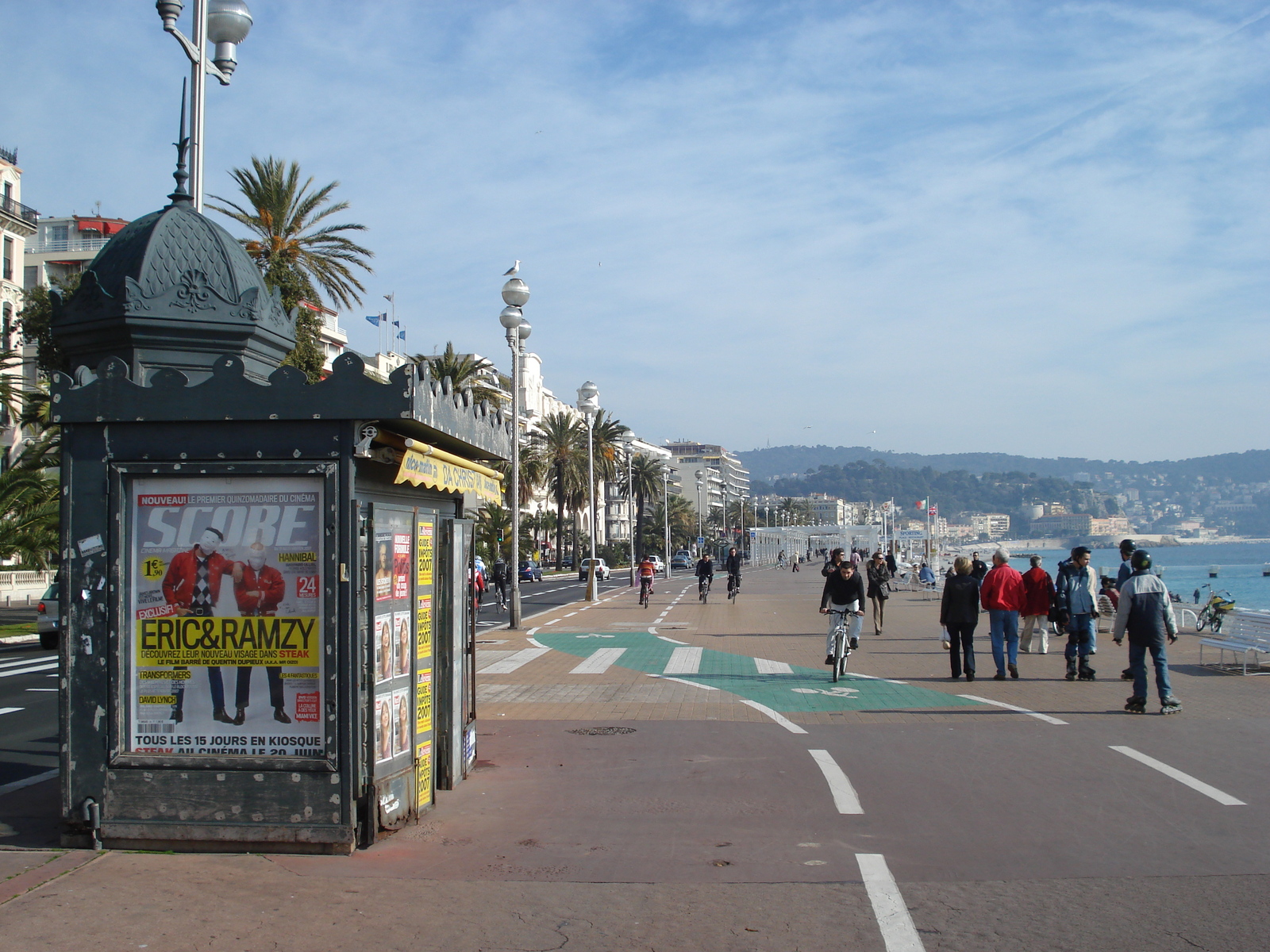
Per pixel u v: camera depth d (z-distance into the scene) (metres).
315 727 5.90
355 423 5.85
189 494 5.98
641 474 109.00
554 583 68.81
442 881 5.50
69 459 6.00
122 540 5.96
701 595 37.25
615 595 46.66
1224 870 5.69
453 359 48.78
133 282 6.39
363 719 6.03
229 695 5.94
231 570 5.95
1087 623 14.03
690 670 15.92
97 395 5.95
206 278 6.58
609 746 9.41
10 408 34.59
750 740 9.62
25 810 7.19
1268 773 8.07
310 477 5.89
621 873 5.66
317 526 5.91
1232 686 13.16
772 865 5.82
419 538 6.91
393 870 5.65
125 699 5.97
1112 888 5.40
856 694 12.82
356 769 5.93
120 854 5.86
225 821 5.90
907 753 8.94
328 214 31.23
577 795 7.49
